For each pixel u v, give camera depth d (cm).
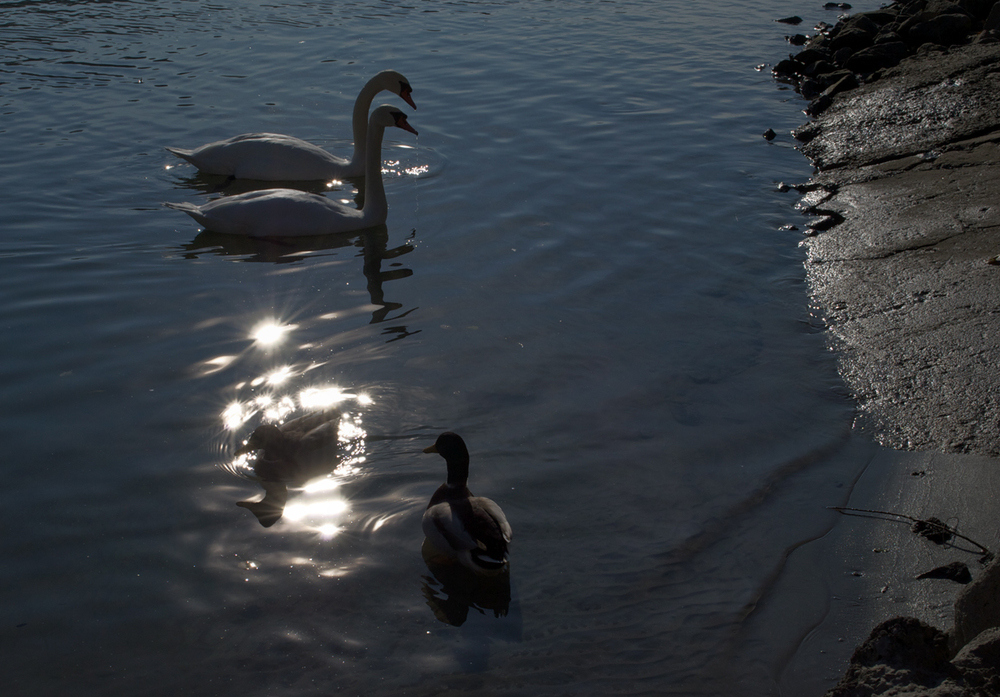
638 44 1964
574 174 1255
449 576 565
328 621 529
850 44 1872
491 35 1980
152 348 812
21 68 1639
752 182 1259
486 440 693
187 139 1366
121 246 1036
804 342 853
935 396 752
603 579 564
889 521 614
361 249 1038
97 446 676
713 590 557
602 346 826
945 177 1204
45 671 490
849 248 1045
